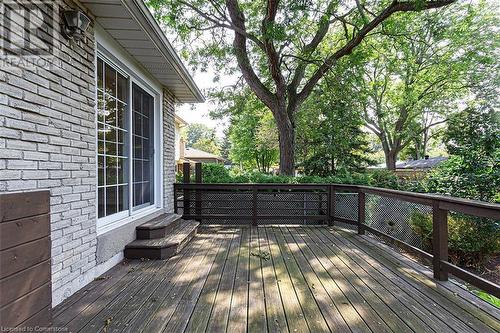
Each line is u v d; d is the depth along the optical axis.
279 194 5.88
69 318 2.05
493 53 11.94
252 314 2.13
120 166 3.65
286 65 8.50
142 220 4.02
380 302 2.34
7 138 1.84
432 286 2.68
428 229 4.08
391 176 7.57
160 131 4.91
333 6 7.24
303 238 4.59
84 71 2.70
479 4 11.59
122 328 1.92
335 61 7.91
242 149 22.20
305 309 2.21
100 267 2.95
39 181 2.11
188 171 5.91
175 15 7.94
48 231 1.62
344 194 5.71
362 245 4.16
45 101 2.18
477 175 5.73
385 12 6.97
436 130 18.55
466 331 1.92
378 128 17.11
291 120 8.50
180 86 5.15
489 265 4.90
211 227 5.48
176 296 2.43
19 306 1.42
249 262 3.36
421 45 12.80
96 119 2.92
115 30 3.07
